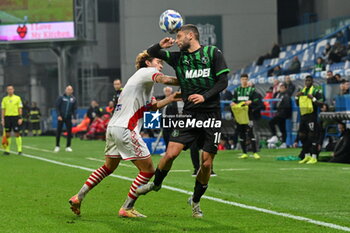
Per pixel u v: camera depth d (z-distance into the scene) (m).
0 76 102.69
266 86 71.12
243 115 41.81
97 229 16.91
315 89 38.50
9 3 85.75
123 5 89.31
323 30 79.62
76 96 95.69
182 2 89.00
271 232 16.45
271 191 24.92
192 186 26.36
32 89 103.56
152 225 17.44
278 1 95.44
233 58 89.31
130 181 28.25
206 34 89.12
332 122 46.03
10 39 85.94
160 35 89.00
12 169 35.03
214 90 17.47
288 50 84.06
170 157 17.84
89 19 89.19
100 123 73.00
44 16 85.19
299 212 19.75
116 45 96.62
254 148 41.97
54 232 16.56
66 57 91.12
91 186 18.77
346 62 64.69
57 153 49.88
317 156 39.25
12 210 20.28
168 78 18.17
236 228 17.00
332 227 17.09
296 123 52.06
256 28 89.25
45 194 24.20
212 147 17.91
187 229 16.84
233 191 24.89
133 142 18.23
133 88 18.38
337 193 24.34
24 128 92.62
